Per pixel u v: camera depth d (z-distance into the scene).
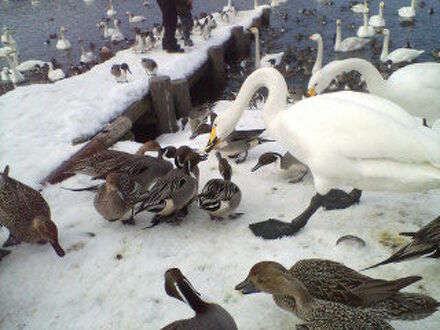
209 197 1.30
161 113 3.15
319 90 1.76
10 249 1.34
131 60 4.36
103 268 1.21
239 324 0.99
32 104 2.89
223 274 1.14
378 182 1.17
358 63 1.72
